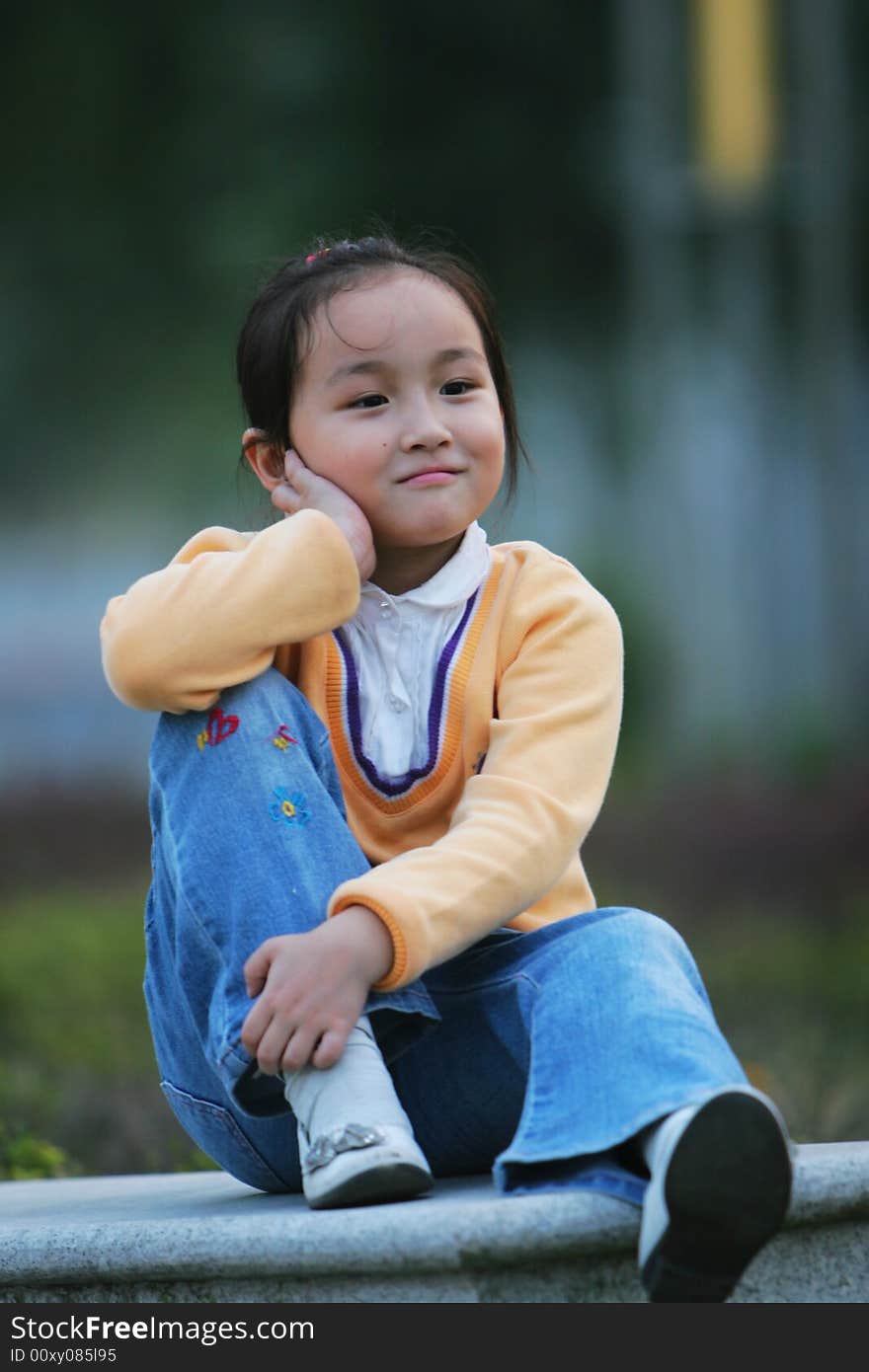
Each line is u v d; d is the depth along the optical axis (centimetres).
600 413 2884
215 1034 379
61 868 1809
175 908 394
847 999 1042
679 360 2291
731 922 1371
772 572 2669
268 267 492
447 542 435
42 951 1281
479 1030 399
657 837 1714
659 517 2428
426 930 370
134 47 2578
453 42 2517
